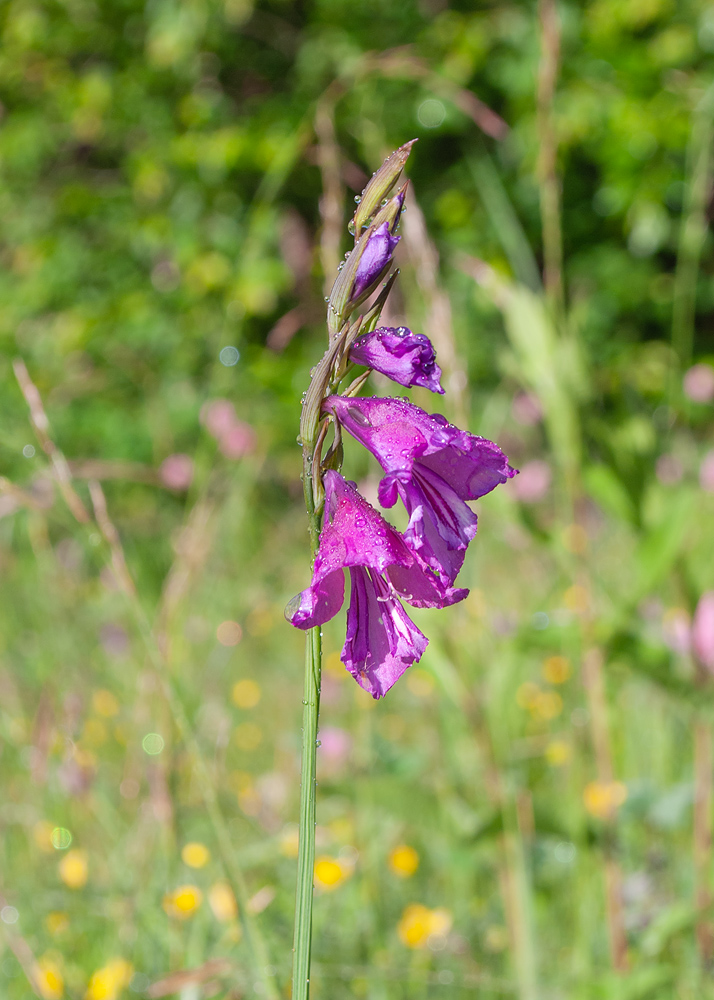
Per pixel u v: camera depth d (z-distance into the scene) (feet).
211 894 2.02
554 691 2.99
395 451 1.35
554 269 2.29
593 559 3.13
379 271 1.37
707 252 6.35
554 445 2.23
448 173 6.73
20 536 3.95
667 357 6.75
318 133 2.30
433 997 2.03
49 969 1.90
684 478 2.67
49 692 2.46
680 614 2.22
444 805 2.11
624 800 2.21
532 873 2.11
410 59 2.46
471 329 4.87
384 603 1.39
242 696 3.48
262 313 6.48
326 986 2.02
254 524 4.76
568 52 6.35
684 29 6.35
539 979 1.98
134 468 2.46
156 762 2.20
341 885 2.31
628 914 2.26
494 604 3.06
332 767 2.73
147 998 1.89
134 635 3.32
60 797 2.54
